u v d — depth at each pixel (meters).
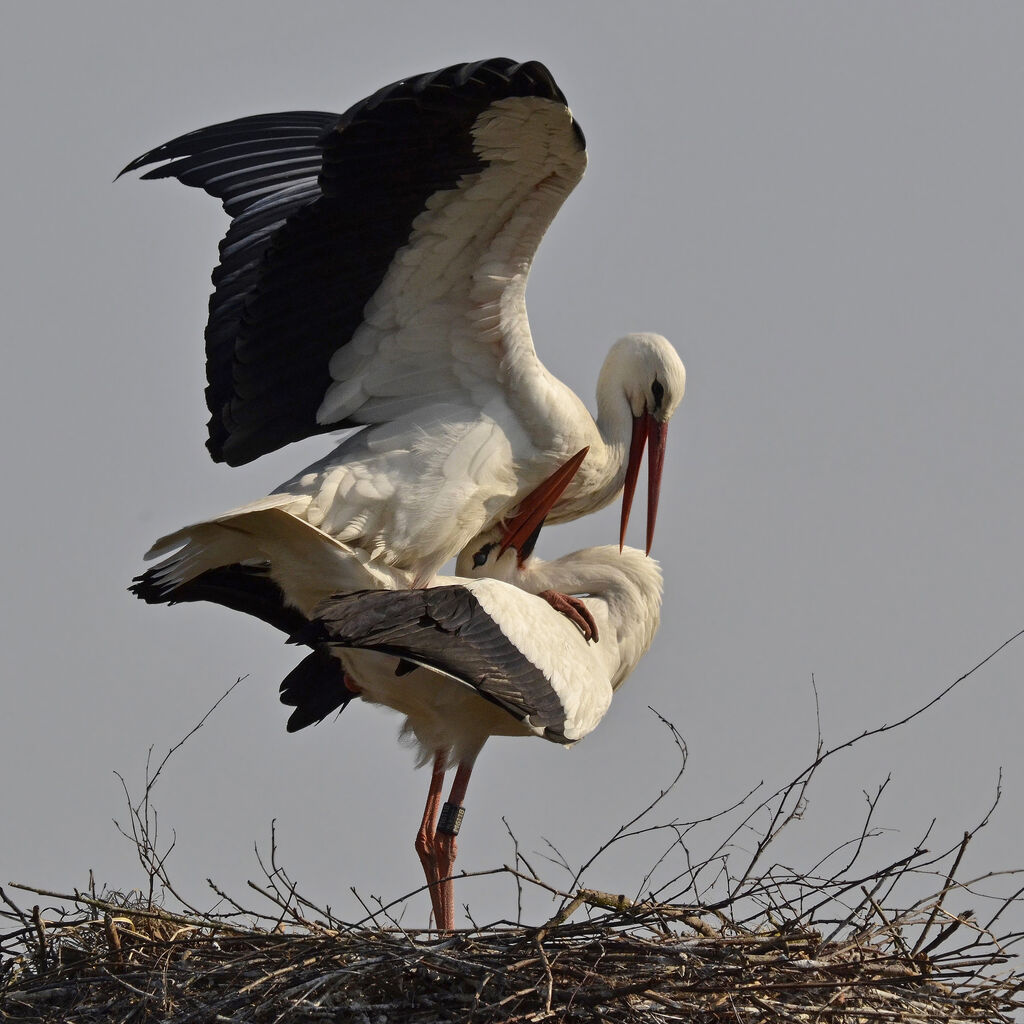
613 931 11.08
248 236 15.44
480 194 12.63
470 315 13.31
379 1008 10.86
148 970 11.21
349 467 13.30
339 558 13.18
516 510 14.05
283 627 14.34
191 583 14.13
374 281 13.16
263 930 11.66
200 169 15.76
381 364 13.52
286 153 15.73
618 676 14.45
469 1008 10.80
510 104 11.82
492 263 13.08
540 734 12.31
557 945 11.01
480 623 12.48
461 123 12.03
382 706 14.39
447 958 10.83
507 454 13.55
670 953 10.84
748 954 10.94
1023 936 11.36
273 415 13.80
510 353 13.42
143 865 12.31
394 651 11.96
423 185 12.55
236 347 13.45
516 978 10.76
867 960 10.98
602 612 14.27
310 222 12.77
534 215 12.83
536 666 12.52
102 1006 11.12
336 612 12.12
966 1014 11.05
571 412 13.72
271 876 11.86
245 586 14.13
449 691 13.62
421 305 13.28
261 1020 10.84
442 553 13.56
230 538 13.20
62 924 11.86
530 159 12.34
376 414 13.65
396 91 11.62
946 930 11.38
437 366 13.52
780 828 11.66
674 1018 10.69
